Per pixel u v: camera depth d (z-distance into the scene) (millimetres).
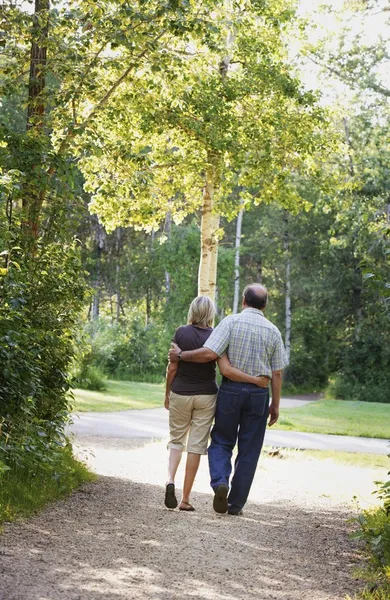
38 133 10891
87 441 13453
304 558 5312
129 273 49188
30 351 7164
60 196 9570
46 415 8266
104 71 13125
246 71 15094
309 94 15391
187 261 44688
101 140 12742
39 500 6367
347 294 41031
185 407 6852
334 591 4508
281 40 16328
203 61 14188
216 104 13758
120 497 7297
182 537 5605
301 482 9461
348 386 40312
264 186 15523
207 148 14109
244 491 6746
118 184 14219
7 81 11719
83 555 4785
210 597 4113
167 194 16125
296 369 42938
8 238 7457
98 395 24891
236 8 14672
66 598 3830
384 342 40156
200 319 7047
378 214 29969
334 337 44250
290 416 22406
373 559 5227
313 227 42688
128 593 4031
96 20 10797
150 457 11422
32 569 4316
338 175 17844
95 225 47781
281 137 15195
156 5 10703
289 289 43844
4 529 5281
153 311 47625
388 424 21516
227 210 15836
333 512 7348
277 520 6719
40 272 8367
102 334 38031
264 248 44969
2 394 6797
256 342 6789
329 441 16141
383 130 30000
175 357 6840
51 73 11234
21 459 6754
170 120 13703
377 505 7590
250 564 4980
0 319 6523
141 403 23234
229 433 6801
